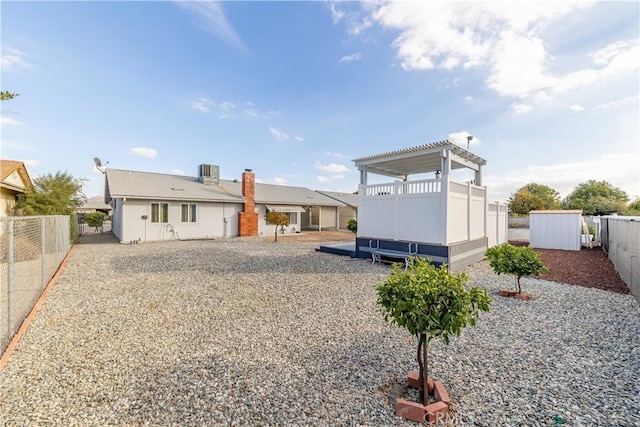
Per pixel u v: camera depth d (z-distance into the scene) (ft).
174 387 10.30
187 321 17.16
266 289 24.50
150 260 38.45
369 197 40.45
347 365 11.99
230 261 38.09
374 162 40.86
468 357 12.66
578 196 144.36
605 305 20.20
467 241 36.40
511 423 8.42
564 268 33.81
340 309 19.44
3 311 17.15
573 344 14.01
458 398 9.68
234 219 76.74
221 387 10.32
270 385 10.46
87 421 8.48
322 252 47.01
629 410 9.00
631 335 15.08
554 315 18.19
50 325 16.34
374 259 36.76
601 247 52.19
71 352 13.10
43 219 22.98
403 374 11.32
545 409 9.08
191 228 69.00
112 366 11.83
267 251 48.11
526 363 12.14
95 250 48.26
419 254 33.96
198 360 12.39
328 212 113.50
